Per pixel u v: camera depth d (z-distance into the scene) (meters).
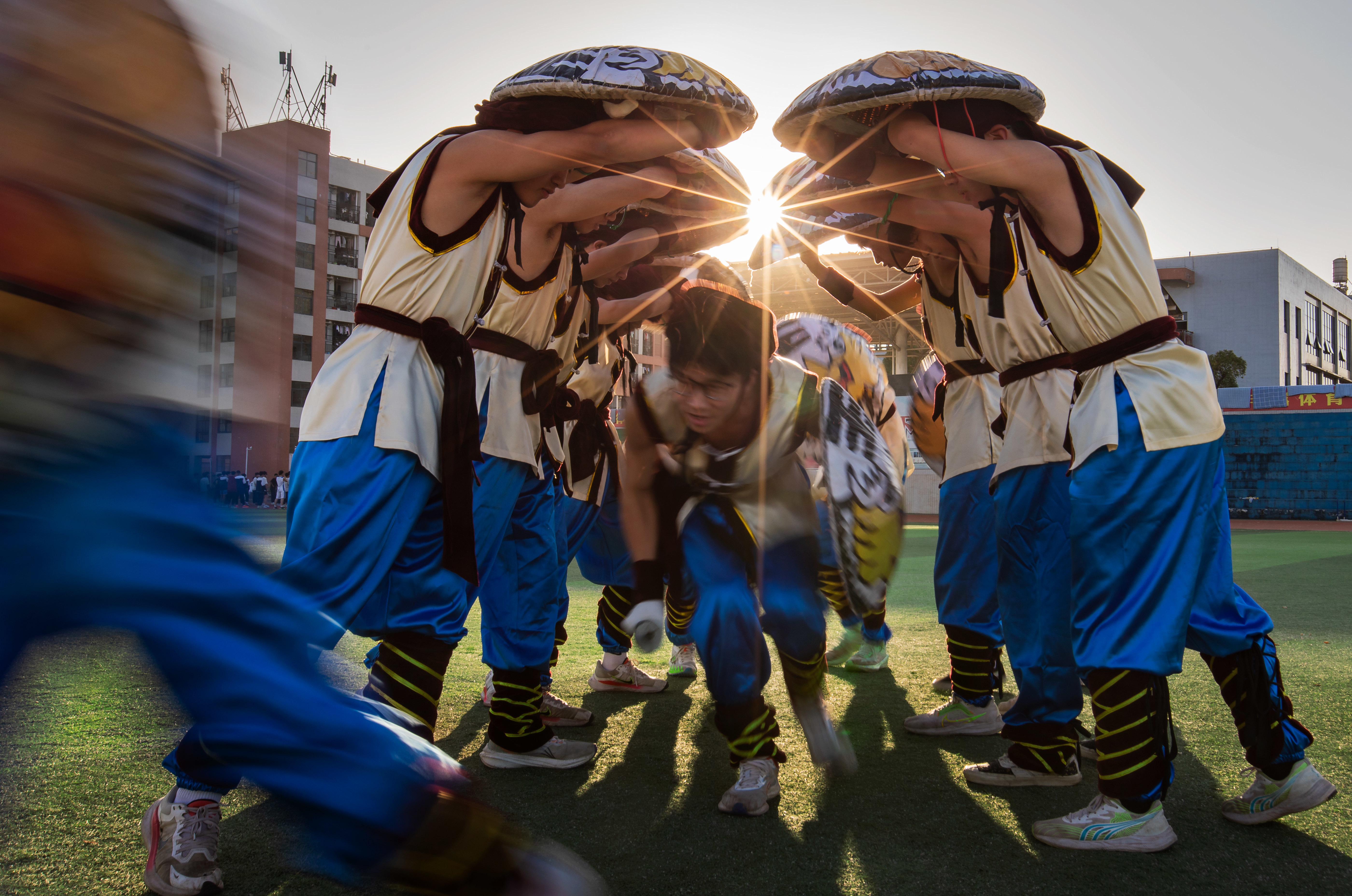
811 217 3.09
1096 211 2.17
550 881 0.83
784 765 2.84
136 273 0.82
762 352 2.62
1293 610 6.13
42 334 0.79
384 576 2.05
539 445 2.69
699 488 2.70
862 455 2.82
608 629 3.92
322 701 0.82
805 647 2.47
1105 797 2.19
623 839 2.22
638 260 3.30
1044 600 2.63
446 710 3.61
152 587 0.80
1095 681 2.17
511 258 2.42
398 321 2.17
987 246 2.62
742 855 2.12
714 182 2.98
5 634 0.80
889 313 3.69
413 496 2.09
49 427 0.79
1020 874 2.01
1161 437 2.13
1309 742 2.28
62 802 2.28
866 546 2.78
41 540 0.79
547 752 2.86
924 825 2.32
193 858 1.80
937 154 2.24
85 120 0.78
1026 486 2.64
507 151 2.13
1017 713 2.68
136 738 1.13
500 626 2.80
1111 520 2.15
